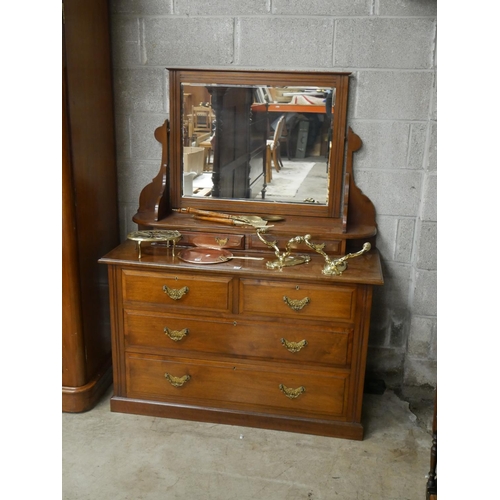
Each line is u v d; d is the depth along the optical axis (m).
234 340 2.19
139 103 2.44
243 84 2.29
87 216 2.28
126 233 2.62
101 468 2.01
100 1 2.26
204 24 2.30
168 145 2.45
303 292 2.09
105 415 2.34
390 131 2.30
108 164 2.44
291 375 2.19
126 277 2.20
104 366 2.51
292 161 2.35
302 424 2.23
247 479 1.97
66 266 2.19
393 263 2.47
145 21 2.33
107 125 2.40
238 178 2.41
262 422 2.26
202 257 2.21
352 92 2.28
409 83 2.24
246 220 2.29
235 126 2.35
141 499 1.87
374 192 2.38
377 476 2.00
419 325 2.43
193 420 2.31
